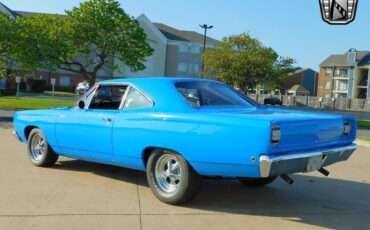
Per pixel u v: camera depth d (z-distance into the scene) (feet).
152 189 19.02
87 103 22.65
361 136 59.16
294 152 16.56
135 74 224.12
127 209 17.76
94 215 16.89
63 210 17.39
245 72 161.89
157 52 236.43
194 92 19.58
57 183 21.76
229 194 20.83
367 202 20.35
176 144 17.69
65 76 216.54
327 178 25.76
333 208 19.07
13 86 166.40
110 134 20.40
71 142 22.81
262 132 15.56
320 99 216.74
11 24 89.61
